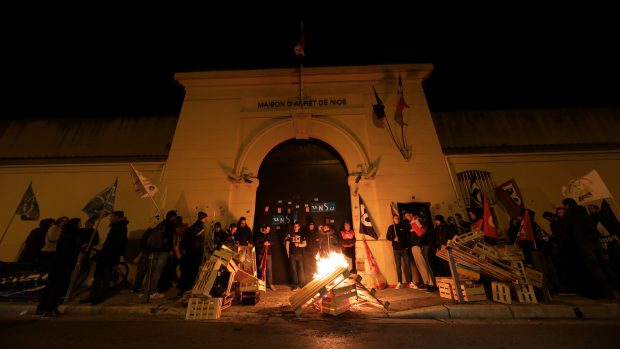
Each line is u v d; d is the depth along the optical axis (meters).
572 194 7.77
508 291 5.30
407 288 7.64
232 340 3.59
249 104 10.91
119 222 6.42
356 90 11.01
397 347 3.30
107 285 6.05
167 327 4.27
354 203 9.34
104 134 12.62
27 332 3.97
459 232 8.02
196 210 9.33
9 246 9.09
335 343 3.45
